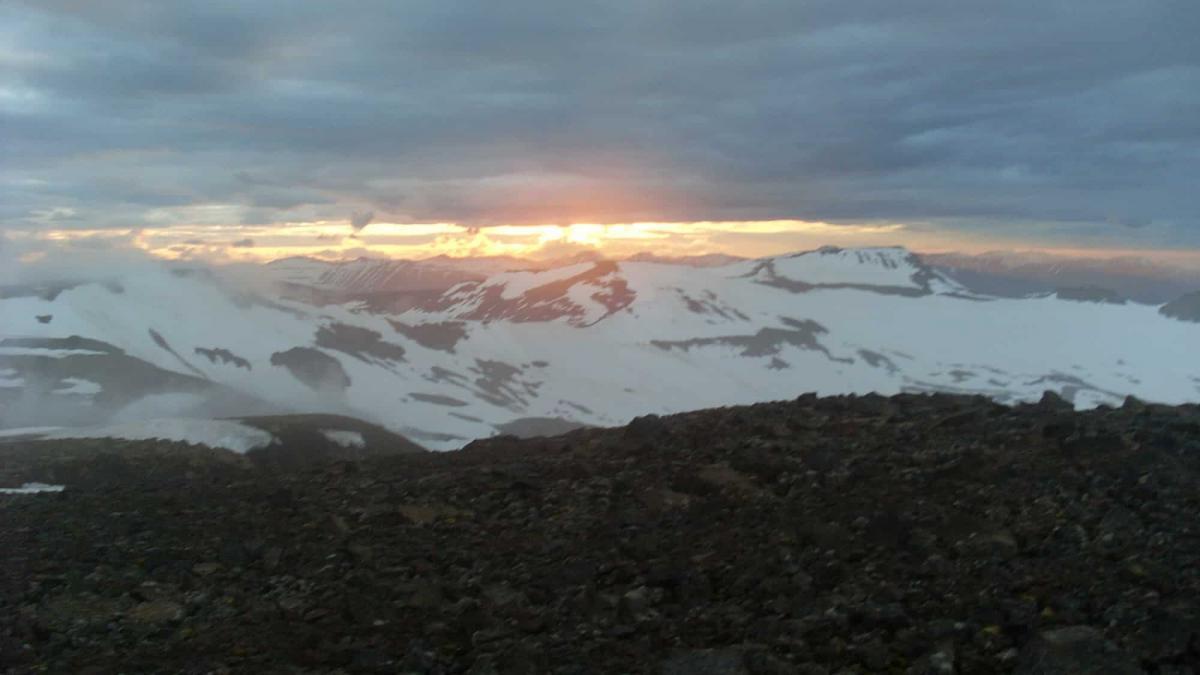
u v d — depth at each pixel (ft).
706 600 25.75
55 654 25.88
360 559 31.55
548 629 25.00
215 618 27.96
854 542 28.30
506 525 33.96
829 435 40.47
